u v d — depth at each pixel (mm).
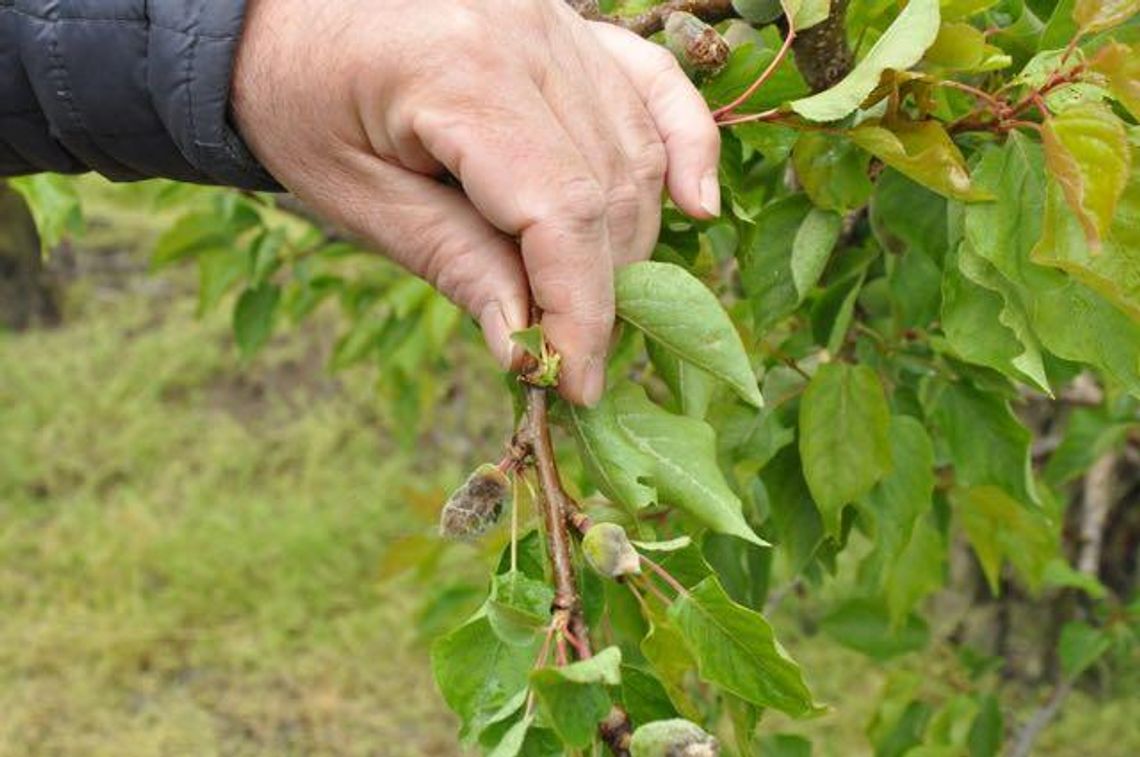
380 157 621
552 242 596
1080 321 634
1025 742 1213
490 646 577
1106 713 1804
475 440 2596
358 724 1972
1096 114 597
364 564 2316
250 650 2109
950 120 687
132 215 3305
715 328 612
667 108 644
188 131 629
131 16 632
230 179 643
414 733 1955
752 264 716
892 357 824
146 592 2258
